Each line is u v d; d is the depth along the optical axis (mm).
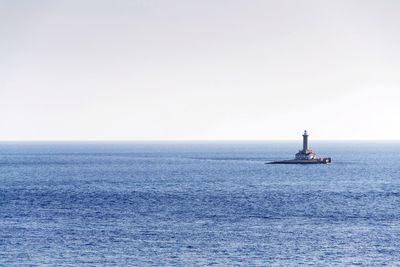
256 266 160500
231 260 165625
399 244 183375
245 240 188000
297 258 167750
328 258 167875
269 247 179125
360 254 171750
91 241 186375
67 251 174125
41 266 159625
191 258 167375
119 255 170000
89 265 160500
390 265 161500
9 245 181250
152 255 170125
